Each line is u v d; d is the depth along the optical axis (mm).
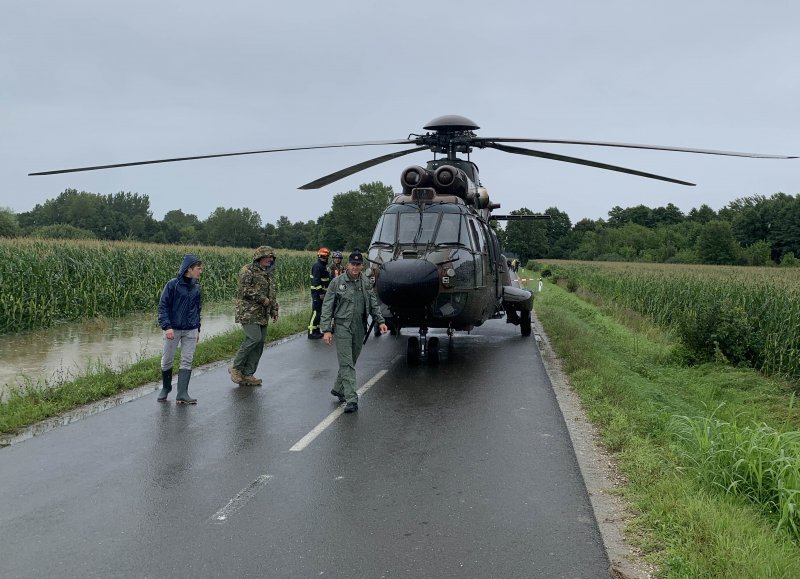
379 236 11227
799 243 94188
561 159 11680
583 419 7656
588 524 4664
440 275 10492
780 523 4520
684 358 12727
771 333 12195
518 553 4207
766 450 5289
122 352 12438
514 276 17656
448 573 3936
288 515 4832
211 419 7625
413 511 4910
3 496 5172
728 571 3697
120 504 5023
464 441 6781
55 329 16000
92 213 117125
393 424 7457
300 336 15312
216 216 142250
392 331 11516
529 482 5543
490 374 10586
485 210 13367
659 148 9484
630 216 149500
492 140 11547
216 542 4363
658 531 4406
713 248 86500
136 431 7086
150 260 21656
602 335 15961
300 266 32875
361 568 4000
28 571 3943
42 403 7871
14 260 16359
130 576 3891
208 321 17828
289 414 7906
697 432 6039
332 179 11531
